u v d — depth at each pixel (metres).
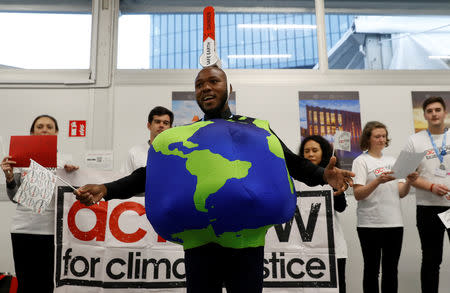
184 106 3.38
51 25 3.59
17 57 3.49
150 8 3.68
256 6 3.73
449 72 3.54
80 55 3.54
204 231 0.87
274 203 0.86
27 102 3.36
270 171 0.89
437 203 2.38
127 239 2.17
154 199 0.91
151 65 3.55
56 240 2.11
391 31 3.69
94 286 2.11
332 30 3.66
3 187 3.15
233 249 0.90
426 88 3.48
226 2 3.73
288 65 3.58
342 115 3.39
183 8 3.71
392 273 2.23
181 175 0.88
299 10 3.72
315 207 2.17
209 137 0.90
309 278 2.10
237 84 3.42
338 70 3.51
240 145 0.90
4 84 3.38
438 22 3.73
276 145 0.94
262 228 0.90
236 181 0.84
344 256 2.18
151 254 2.16
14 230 2.12
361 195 2.23
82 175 2.18
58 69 3.46
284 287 2.09
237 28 3.67
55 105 3.37
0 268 3.04
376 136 2.46
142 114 3.35
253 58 3.60
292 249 2.13
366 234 2.30
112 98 3.38
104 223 2.17
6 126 3.31
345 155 3.29
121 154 3.28
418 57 3.63
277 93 3.41
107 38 3.51
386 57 3.63
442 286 3.05
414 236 3.13
